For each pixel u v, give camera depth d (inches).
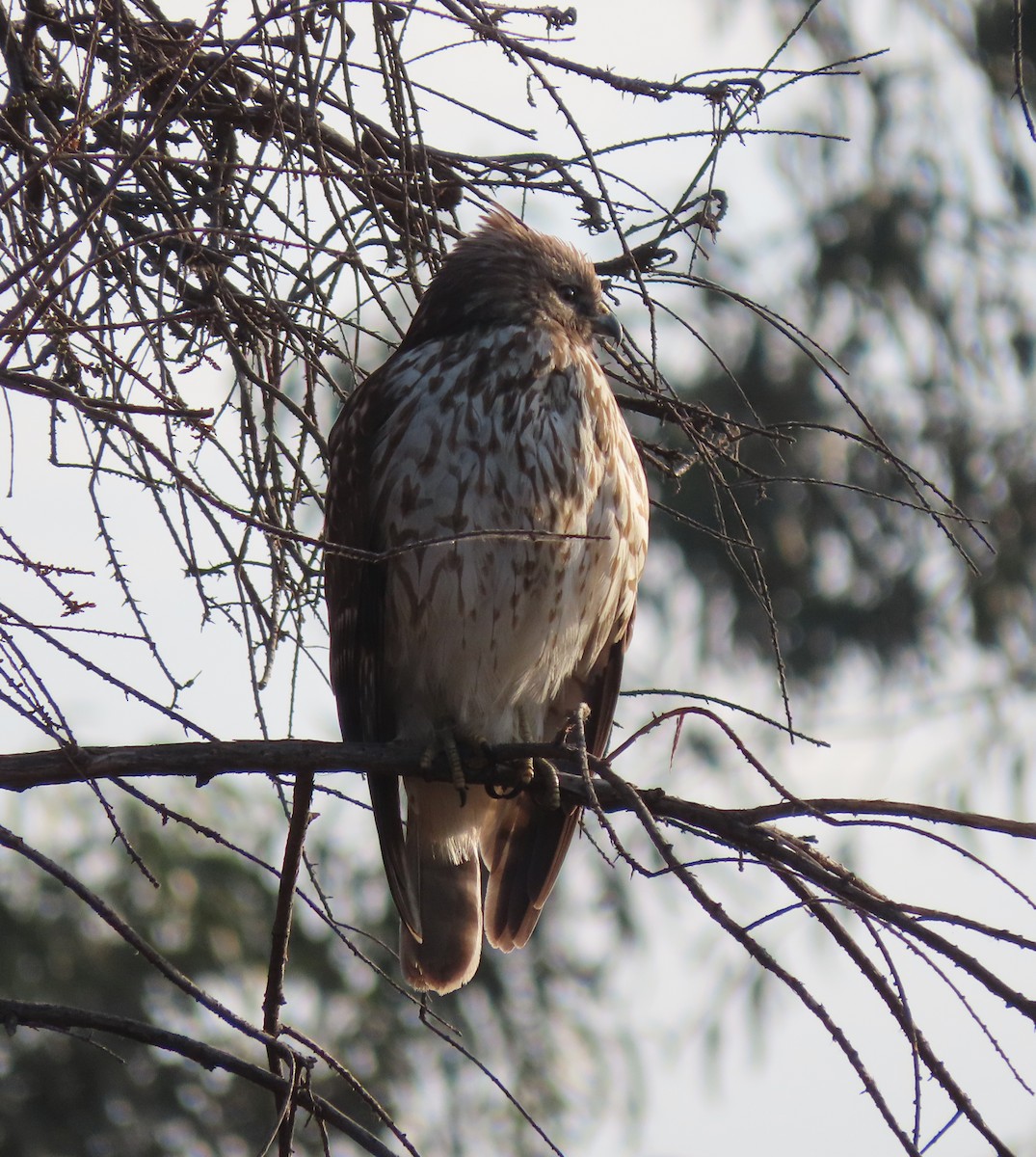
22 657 230.8
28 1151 629.0
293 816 283.3
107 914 241.3
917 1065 218.4
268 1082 257.8
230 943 676.1
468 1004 736.3
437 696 381.7
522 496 363.9
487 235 393.4
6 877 663.1
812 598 954.1
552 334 375.2
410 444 366.0
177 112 239.8
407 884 374.3
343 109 298.4
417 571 367.2
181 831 677.9
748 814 256.7
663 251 329.4
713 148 308.3
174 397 242.2
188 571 265.4
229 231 257.9
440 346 375.6
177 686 243.4
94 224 240.5
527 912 386.6
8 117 273.6
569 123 265.0
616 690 401.7
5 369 215.2
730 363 925.8
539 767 357.1
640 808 236.5
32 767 265.1
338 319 291.9
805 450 933.8
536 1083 728.3
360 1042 692.7
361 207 307.9
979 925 229.9
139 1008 663.1
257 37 254.4
